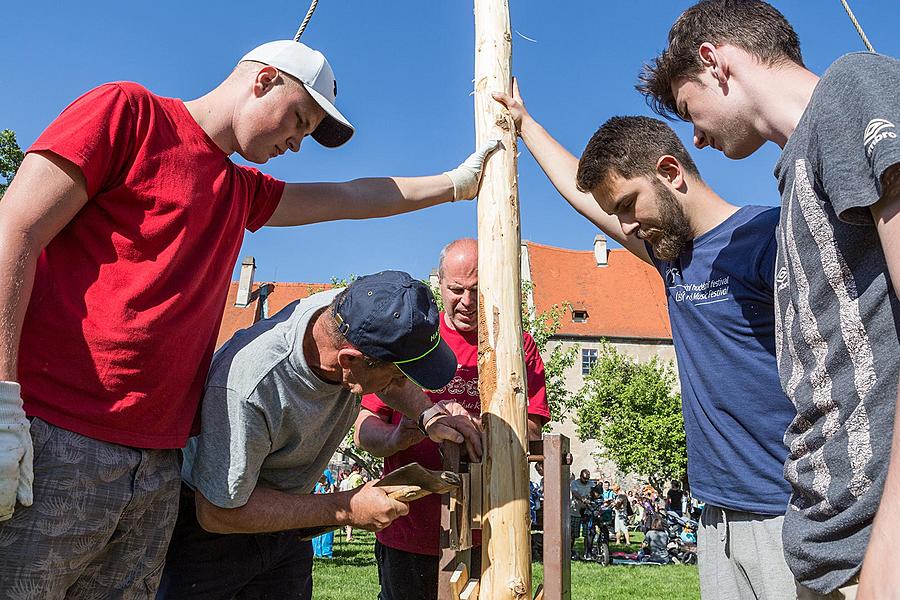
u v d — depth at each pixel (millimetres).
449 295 3418
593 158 2615
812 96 1605
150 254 2109
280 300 38281
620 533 21016
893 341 1559
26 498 1762
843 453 1634
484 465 2443
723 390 2465
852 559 1629
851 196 1395
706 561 2645
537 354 3512
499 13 3033
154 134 2158
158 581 2375
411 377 2385
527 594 2365
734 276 2447
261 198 2666
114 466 2039
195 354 2250
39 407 1946
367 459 16656
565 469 2455
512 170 2844
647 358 35875
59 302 2008
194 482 2395
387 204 2893
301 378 2436
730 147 2061
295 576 3084
